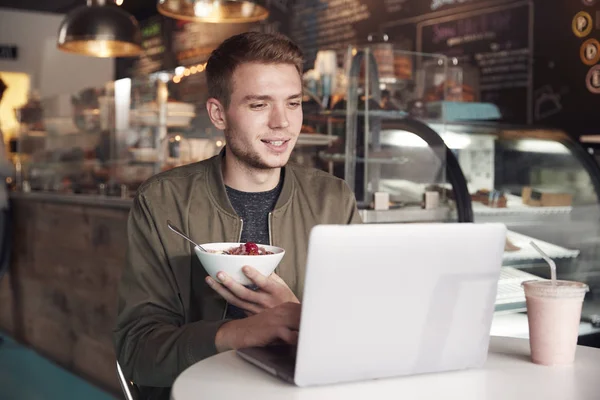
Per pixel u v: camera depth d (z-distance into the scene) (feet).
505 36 14.28
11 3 26.11
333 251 3.35
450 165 8.95
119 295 5.33
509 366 4.00
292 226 5.58
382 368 3.67
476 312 3.83
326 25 18.61
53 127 15.88
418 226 3.54
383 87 9.98
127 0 24.49
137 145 12.99
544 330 4.00
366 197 8.75
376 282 3.50
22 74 27.02
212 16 13.35
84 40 15.07
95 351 13.26
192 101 11.96
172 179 5.56
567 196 9.81
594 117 12.80
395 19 16.69
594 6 12.70
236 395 3.39
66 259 14.42
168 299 5.30
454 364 3.87
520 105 14.10
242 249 4.58
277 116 5.07
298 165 5.96
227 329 4.27
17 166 17.71
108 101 13.74
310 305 3.40
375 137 8.79
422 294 3.64
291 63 5.11
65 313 14.51
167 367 4.53
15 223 17.03
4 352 16.25
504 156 9.75
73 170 15.15
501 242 3.78
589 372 3.89
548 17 13.50
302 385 3.52
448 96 11.22
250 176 5.44
